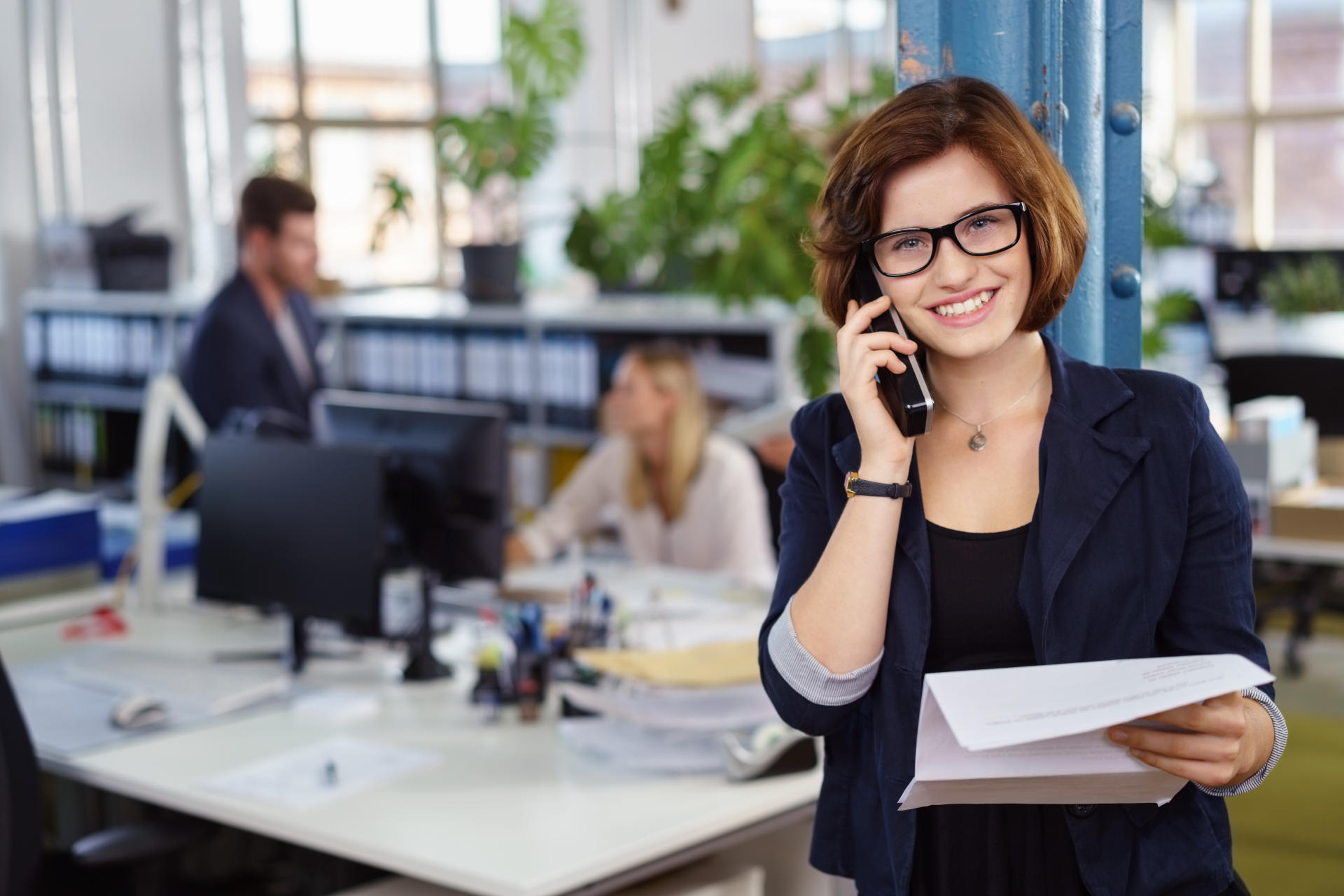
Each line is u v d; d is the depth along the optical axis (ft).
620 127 23.72
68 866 8.03
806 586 3.92
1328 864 9.96
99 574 11.41
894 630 3.88
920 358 4.05
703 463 11.34
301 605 8.85
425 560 9.55
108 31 20.77
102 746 7.66
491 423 9.30
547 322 15.75
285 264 13.08
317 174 22.77
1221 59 30.48
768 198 14.23
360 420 10.07
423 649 8.89
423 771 7.16
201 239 21.62
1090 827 3.80
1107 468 3.77
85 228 19.76
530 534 11.73
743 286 14.21
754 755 6.81
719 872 6.86
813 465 4.18
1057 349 4.03
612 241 16.97
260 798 6.82
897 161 3.72
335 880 10.12
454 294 22.68
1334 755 12.03
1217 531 3.73
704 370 14.89
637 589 10.41
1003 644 3.84
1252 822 10.76
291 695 8.51
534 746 7.51
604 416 15.57
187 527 12.46
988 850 3.94
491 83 23.97
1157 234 16.62
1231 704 3.46
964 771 3.50
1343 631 15.53
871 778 4.07
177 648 9.80
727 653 7.43
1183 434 3.77
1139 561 3.73
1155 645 3.83
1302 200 30.25
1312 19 29.60
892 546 3.83
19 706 6.85
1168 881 3.76
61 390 20.24
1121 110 4.75
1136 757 3.50
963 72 4.61
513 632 8.31
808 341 14.39
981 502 3.92
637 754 7.13
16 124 20.79
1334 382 15.49
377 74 23.15
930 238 3.74
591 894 6.08
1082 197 4.64
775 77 24.27
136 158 21.13
